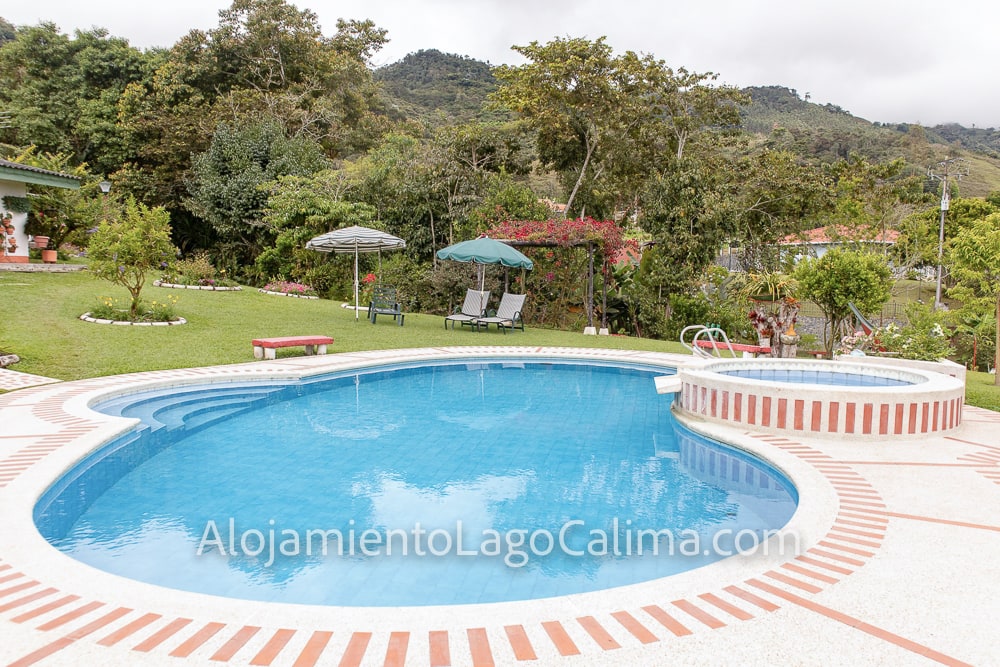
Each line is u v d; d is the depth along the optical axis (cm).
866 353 1167
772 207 2841
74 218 2133
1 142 3225
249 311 1677
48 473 498
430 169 2469
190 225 2927
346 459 620
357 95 4116
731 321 2091
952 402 702
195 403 873
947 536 399
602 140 2633
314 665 250
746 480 573
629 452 664
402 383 1075
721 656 258
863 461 582
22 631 273
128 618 287
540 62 2525
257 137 2672
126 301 1531
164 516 464
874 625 286
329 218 2234
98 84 3397
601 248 1819
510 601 323
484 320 1742
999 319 1138
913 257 2970
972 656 259
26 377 924
